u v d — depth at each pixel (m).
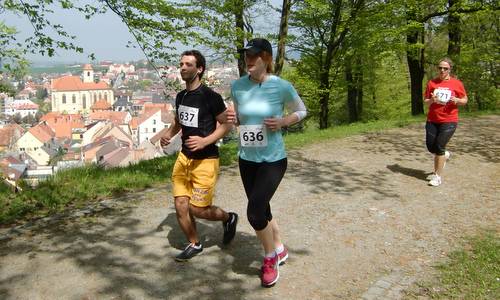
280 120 3.03
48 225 4.35
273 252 3.27
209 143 3.37
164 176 6.27
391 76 24.36
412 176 6.63
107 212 4.77
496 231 4.38
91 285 3.22
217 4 10.73
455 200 5.43
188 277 3.38
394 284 3.31
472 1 14.27
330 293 3.20
